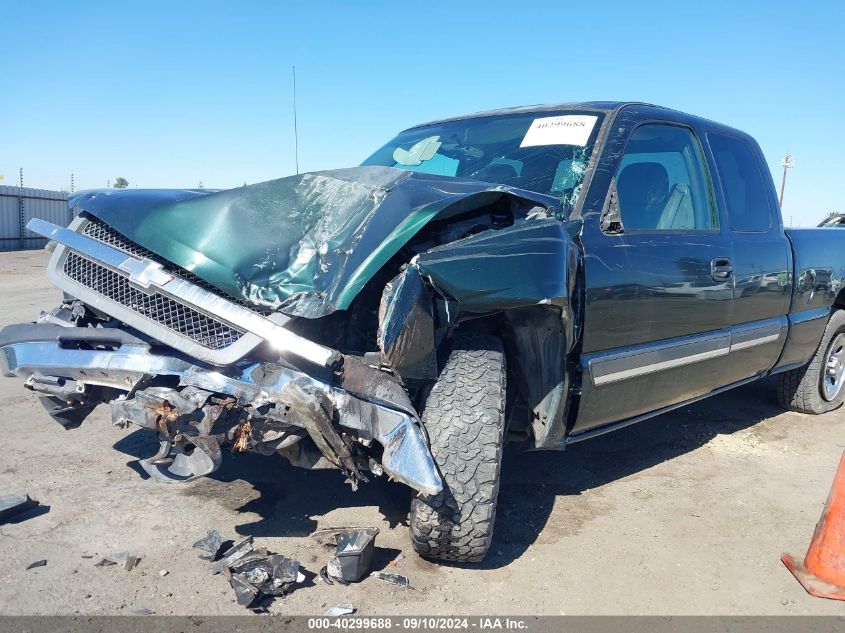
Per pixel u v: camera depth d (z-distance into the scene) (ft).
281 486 12.51
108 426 15.24
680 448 16.43
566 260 10.12
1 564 9.41
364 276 8.86
